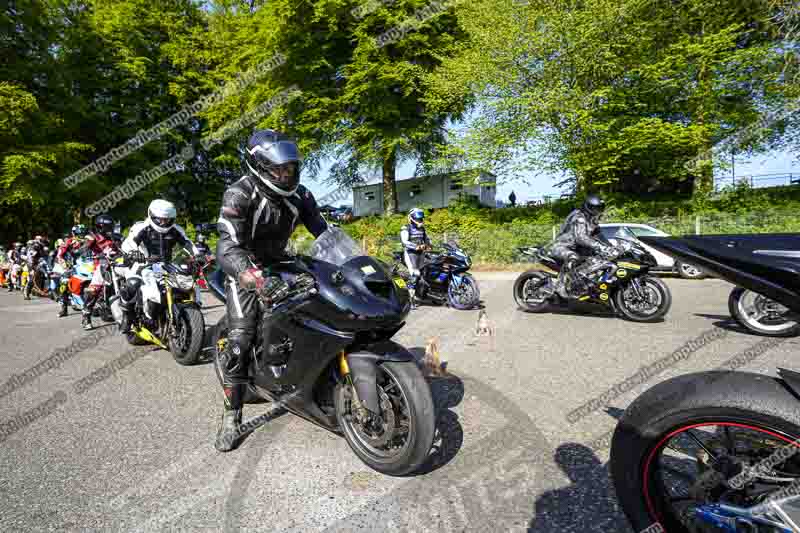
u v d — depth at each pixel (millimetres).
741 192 18234
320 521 2041
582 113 17625
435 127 24875
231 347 2807
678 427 1535
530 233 15828
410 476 2404
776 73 16078
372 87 21828
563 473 2363
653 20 17953
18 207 23344
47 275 12117
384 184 26547
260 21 24281
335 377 2633
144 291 4762
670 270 10914
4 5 22047
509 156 20703
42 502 2277
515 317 6672
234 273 2564
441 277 7703
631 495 1676
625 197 21062
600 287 6156
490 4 18984
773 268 1440
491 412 3166
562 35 17438
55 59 24078
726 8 17328
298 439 2895
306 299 2461
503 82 19094
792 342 4613
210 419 3289
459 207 25750
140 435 3051
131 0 29438
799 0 14867
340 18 21938
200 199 33031
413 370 2352
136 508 2199
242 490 2326
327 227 3055
